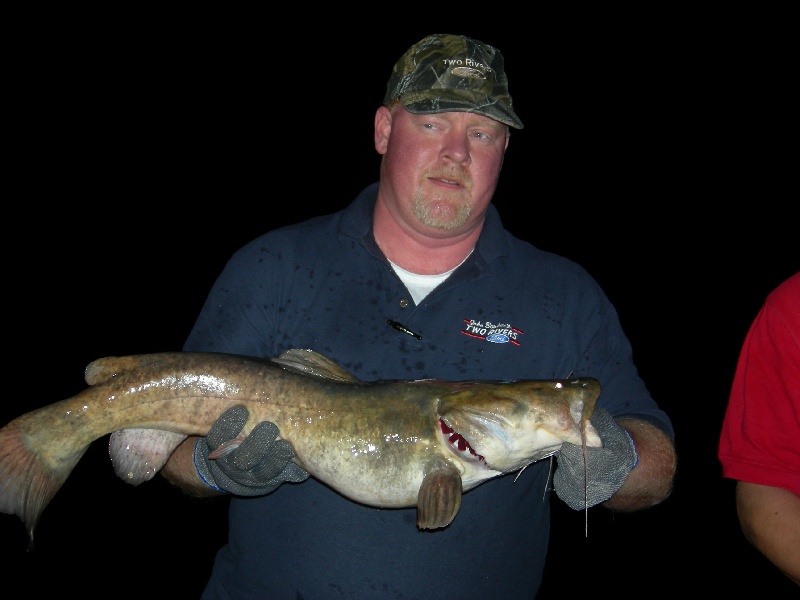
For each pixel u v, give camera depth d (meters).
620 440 1.04
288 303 1.16
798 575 0.93
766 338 0.98
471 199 1.14
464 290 1.18
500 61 1.19
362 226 1.19
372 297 1.16
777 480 0.96
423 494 1.02
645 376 4.00
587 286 1.22
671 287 6.31
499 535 1.14
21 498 1.03
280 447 1.03
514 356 1.16
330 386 1.08
